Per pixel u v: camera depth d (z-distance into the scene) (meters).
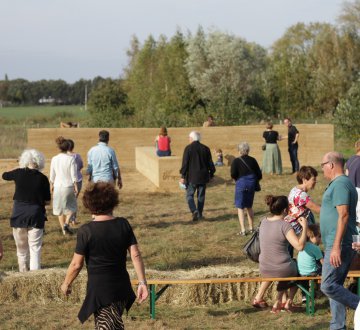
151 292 8.95
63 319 8.94
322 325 8.65
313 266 9.41
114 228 6.36
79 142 29.75
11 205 20.11
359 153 11.86
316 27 87.44
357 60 61.62
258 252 9.71
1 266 12.38
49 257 13.21
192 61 67.62
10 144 40.34
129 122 42.06
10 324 8.70
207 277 9.70
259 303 9.41
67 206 15.06
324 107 61.38
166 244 14.15
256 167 15.20
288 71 63.03
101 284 6.24
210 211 18.61
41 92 166.88
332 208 7.76
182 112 62.06
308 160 30.05
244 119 39.38
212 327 8.61
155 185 23.31
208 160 17.08
